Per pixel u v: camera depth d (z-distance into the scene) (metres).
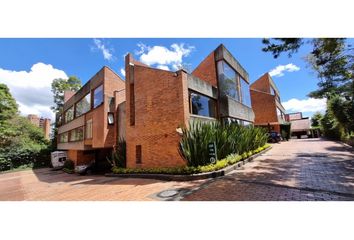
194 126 9.31
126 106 13.04
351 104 14.05
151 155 10.83
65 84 37.16
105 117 15.34
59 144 29.38
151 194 6.20
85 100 20.08
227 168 8.36
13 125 31.75
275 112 25.88
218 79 13.79
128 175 10.77
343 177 6.21
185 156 8.71
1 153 28.91
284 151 14.21
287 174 7.12
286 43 7.51
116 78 16.89
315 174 6.82
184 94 9.68
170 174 8.70
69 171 21.17
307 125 40.38
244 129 12.88
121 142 13.59
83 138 19.09
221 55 13.80
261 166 9.09
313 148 15.01
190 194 5.77
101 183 9.67
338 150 12.98
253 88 30.14
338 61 8.70
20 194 9.92
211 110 12.59
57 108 36.59
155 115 10.82
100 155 21.69
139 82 11.99
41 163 31.58
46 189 10.79
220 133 9.88
